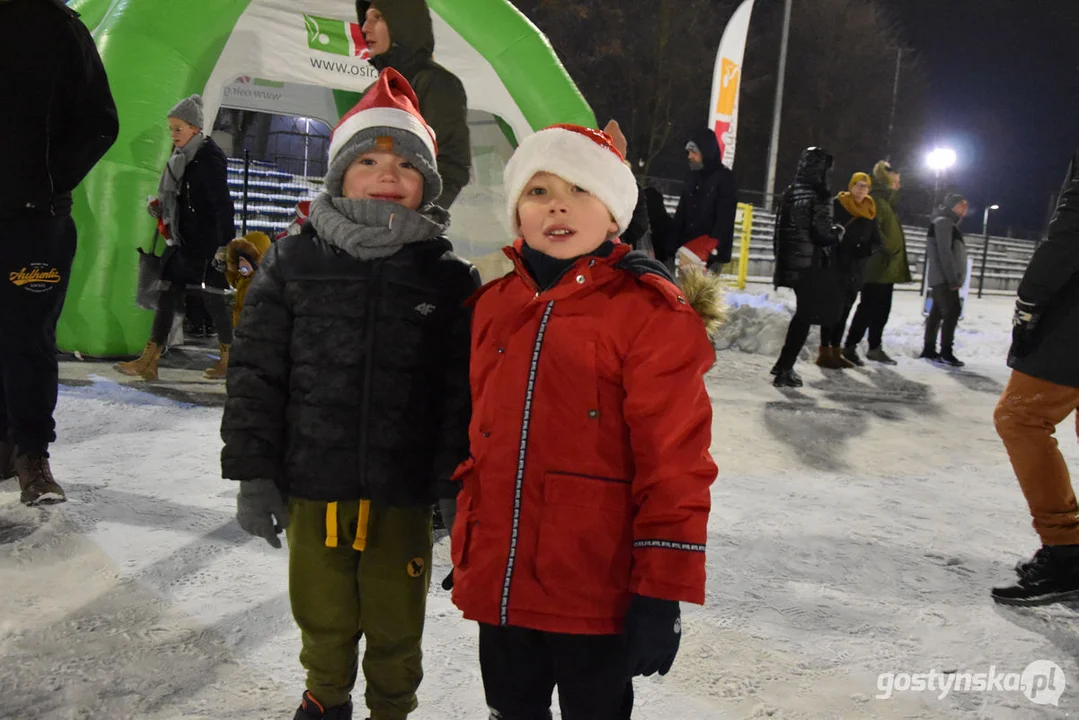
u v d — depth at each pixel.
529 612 1.65
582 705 1.72
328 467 1.96
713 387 7.23
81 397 5.39
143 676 2.43
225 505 3.75
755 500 4.38
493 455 1.71
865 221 7.84
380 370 1.98
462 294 2.08
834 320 7.27
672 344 1.62
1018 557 3.78
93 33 6.70
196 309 7.77
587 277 1.69
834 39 36.88
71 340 6.45
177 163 5.82
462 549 1.75
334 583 2.02
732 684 2.59
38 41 3.23
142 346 6.57
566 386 1.66
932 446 5.75
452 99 3.52
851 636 2.95
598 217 1.72
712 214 6.91
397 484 1.98
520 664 1.84
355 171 2.07
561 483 1.65
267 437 1.97
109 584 2.96
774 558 3.61
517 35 7.86
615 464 1.66
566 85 7.95
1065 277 3.00
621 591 1.65
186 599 2.89
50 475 3.59
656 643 1.55
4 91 3.20
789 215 7.12
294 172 18.86
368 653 2.09
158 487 3.92
